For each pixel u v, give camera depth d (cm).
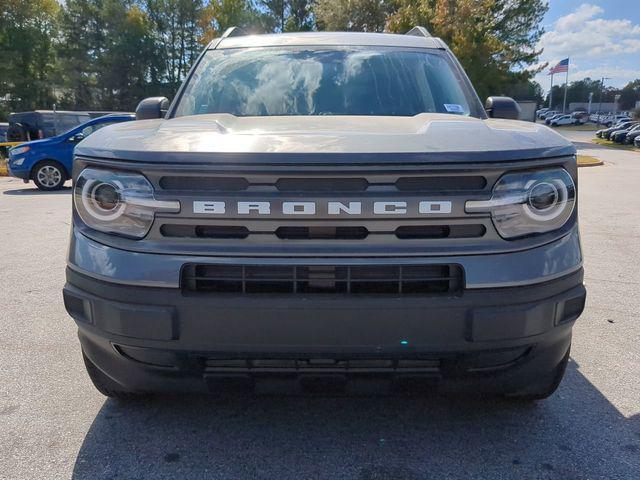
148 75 5688
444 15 2698
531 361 232
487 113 352
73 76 5250
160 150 210
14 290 514
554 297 216
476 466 248
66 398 311
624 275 571
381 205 203
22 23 4722
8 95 4775
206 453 258
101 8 5425
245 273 210
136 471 245
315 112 321
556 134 237
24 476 242
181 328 211
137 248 213
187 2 5744
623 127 4431
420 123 256
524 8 3462
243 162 202
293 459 254
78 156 229
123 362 237
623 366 356
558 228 220
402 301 207
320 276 209
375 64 352
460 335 210
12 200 1128
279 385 228
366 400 307
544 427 280
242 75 347
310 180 204
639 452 258
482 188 208
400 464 249
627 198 1157
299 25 5334
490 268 208
